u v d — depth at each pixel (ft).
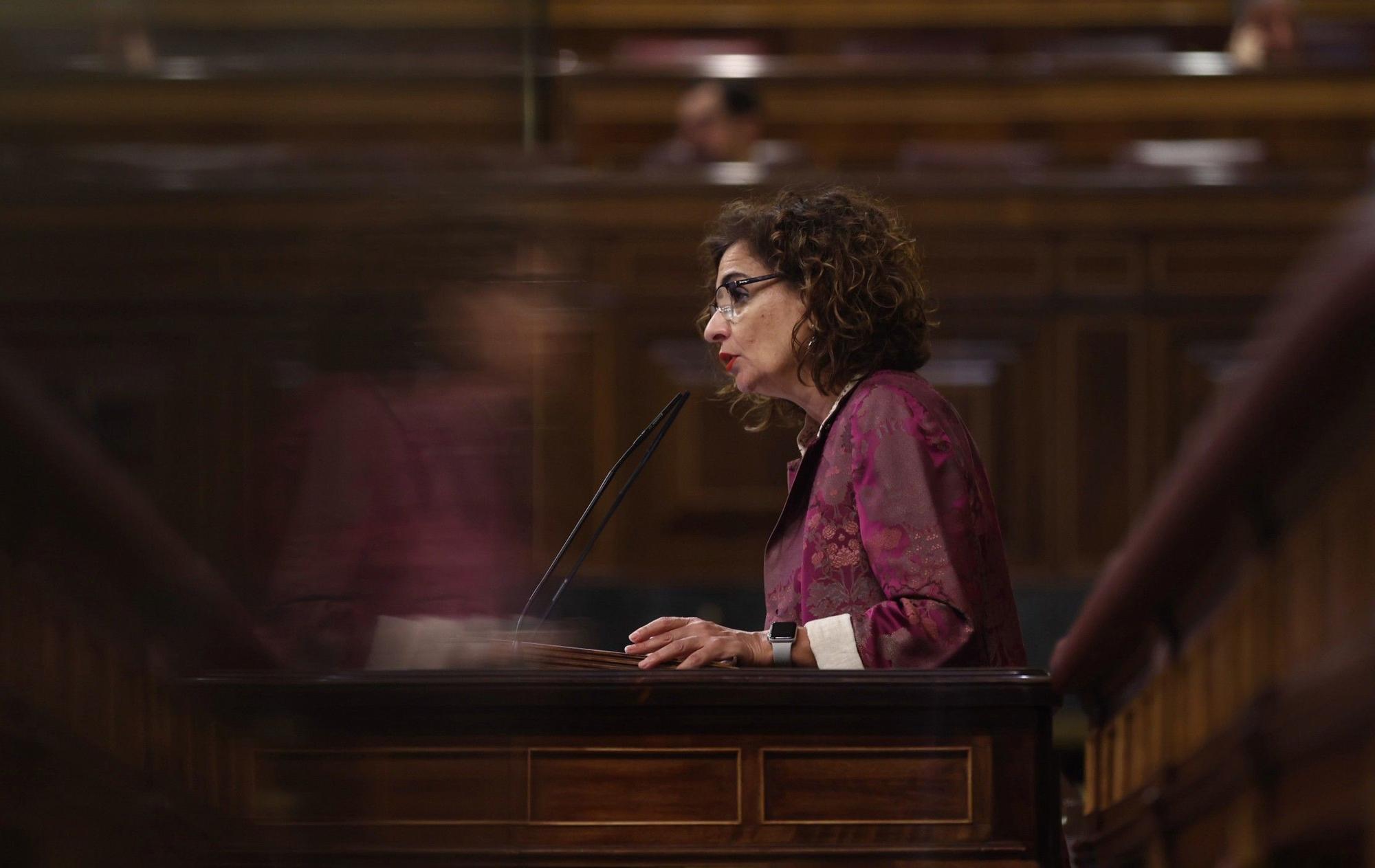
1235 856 11.02
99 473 10.36
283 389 44.24
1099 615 13.00
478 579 19.54
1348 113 60.95
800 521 21.36
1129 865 14.52
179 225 46.42
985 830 15.23
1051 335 53.06
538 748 15.35
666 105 61.82
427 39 67.51
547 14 68.33
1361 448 8.46
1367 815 8.83
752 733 15.40
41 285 37.47
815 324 21.29
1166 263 53.16
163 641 12.57
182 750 13.57
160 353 45.32
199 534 20.20
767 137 62.49
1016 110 62.03
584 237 52.44
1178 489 9.87
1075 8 69.72
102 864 12.30
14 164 45.65
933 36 69.92
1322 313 7.50
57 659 11.44
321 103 62.03
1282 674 9.86
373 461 19.84
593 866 15.15
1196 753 11.90
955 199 53.16
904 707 15.35
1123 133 62.08
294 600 19.11
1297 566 9.55
